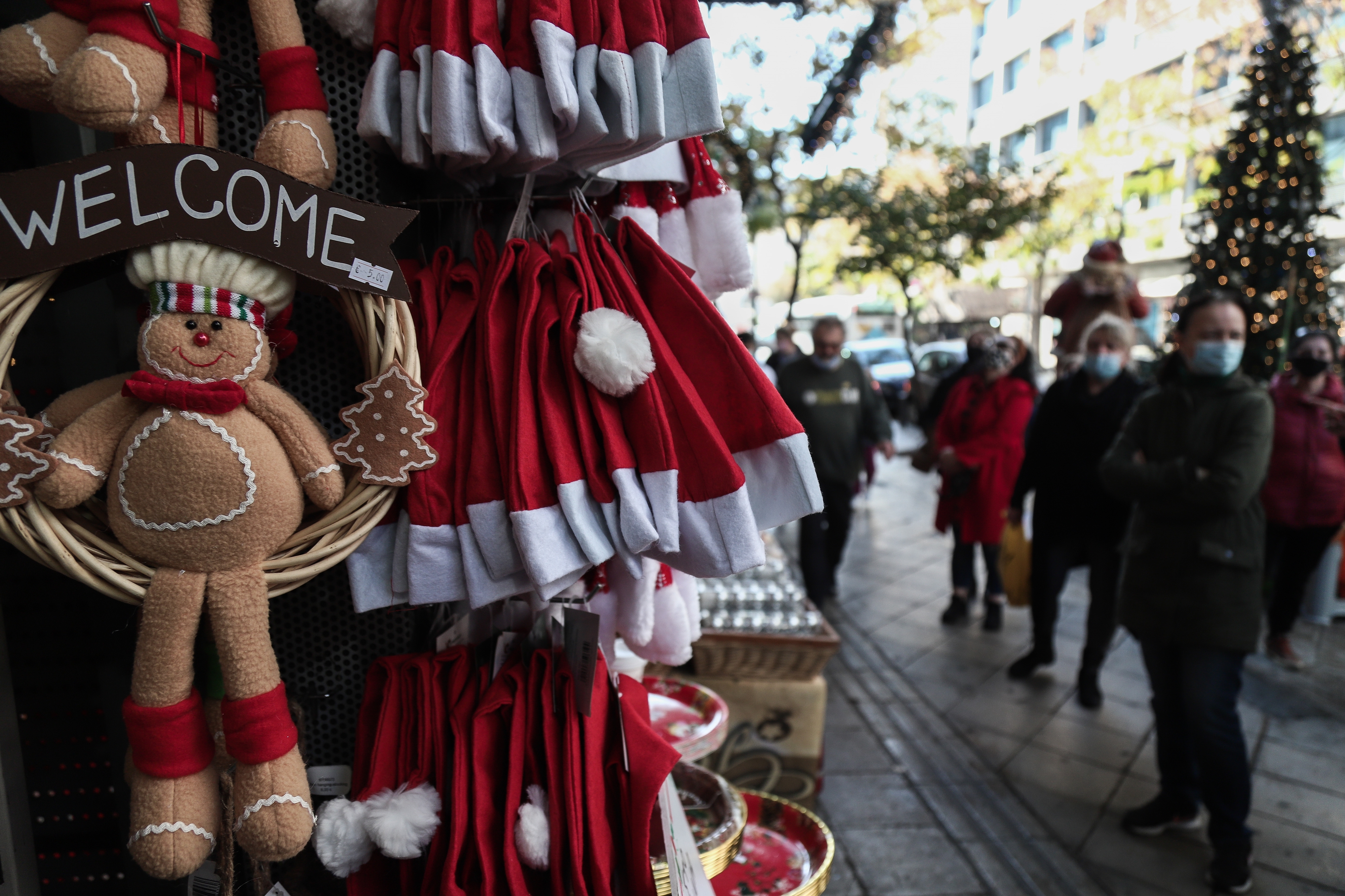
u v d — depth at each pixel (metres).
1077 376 3.70
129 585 0.80
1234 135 4.91
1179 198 15.55
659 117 0.95
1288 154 4.75
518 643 1.14
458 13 0.92
